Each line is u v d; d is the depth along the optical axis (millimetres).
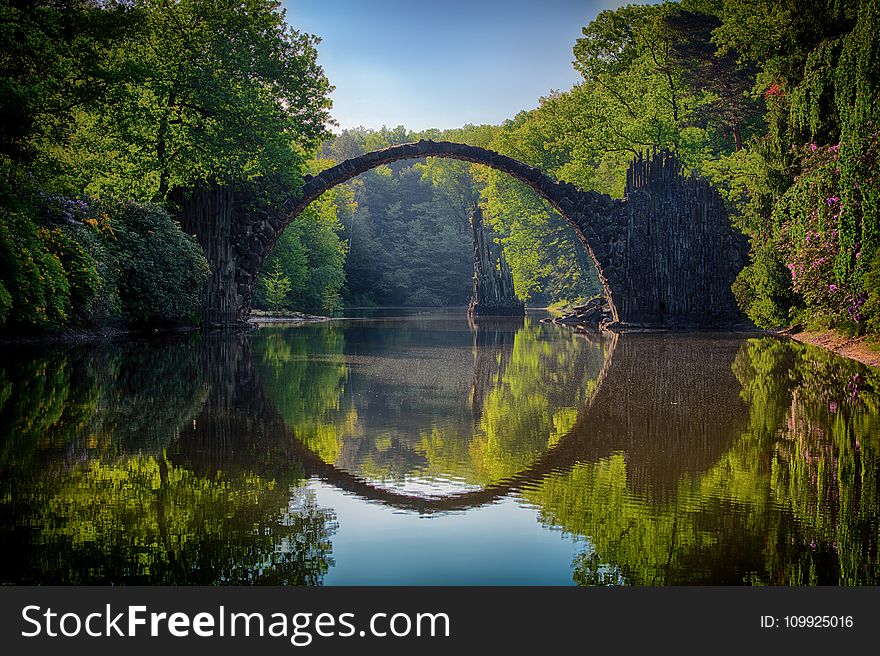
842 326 25953
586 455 10367
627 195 43844
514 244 66625
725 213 43281
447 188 107875
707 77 49406
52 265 22688
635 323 43250
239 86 34656
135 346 25312
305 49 37188
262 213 38375
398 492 8523
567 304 72438
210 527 7172
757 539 6891
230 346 27250
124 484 8516
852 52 23172
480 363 22828
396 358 24250
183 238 32500
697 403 14617
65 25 24875
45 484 8438
